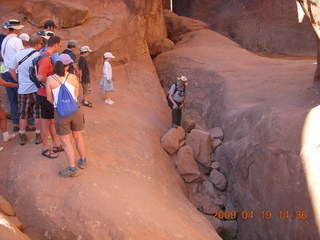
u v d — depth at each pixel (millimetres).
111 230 4293
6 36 6258
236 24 18484
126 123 7680
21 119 5809
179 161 7664
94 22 10461
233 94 9508
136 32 11578
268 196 6039
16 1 10555
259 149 6457
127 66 10906
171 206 5590
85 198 4629
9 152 5750
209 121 9883
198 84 11281
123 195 4934
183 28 16625
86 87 7789
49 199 4656
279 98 7832
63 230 4344
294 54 17047
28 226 4477
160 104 10336
